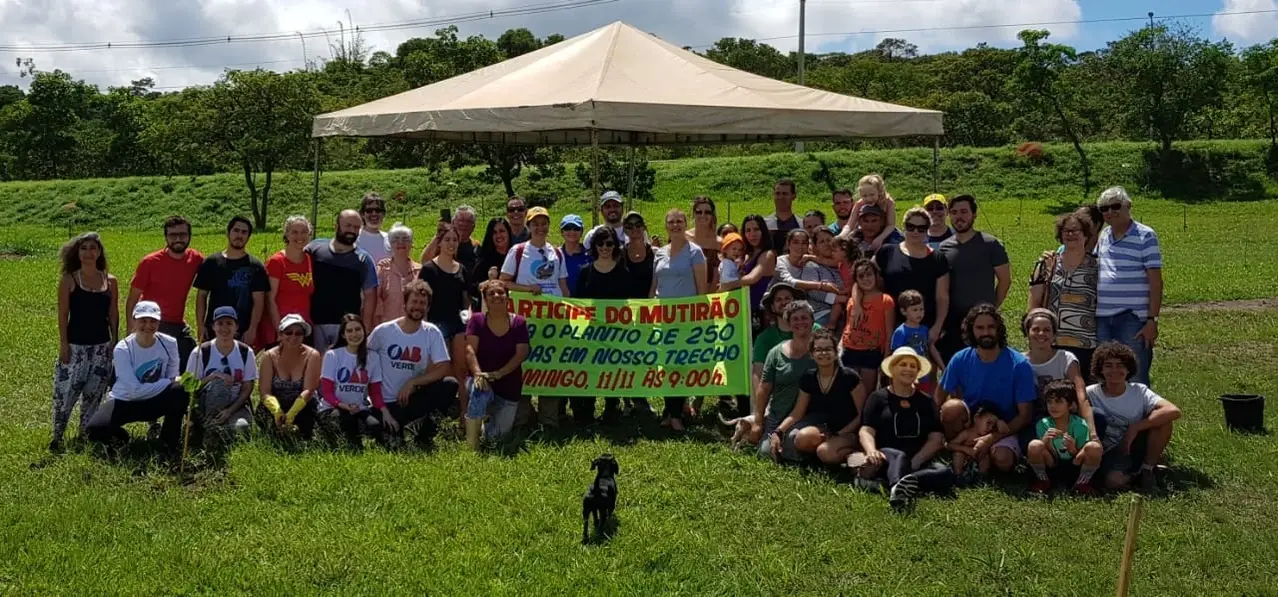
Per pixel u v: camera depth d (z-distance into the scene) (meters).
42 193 44.22
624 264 8.59
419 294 7.64
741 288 8.38
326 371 7.61
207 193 42.78
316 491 6.47
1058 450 6.68
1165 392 9.88
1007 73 59.16
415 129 10.17
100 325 7.74
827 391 7.17
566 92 9.67
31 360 11.18
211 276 8.20
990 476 7.00
